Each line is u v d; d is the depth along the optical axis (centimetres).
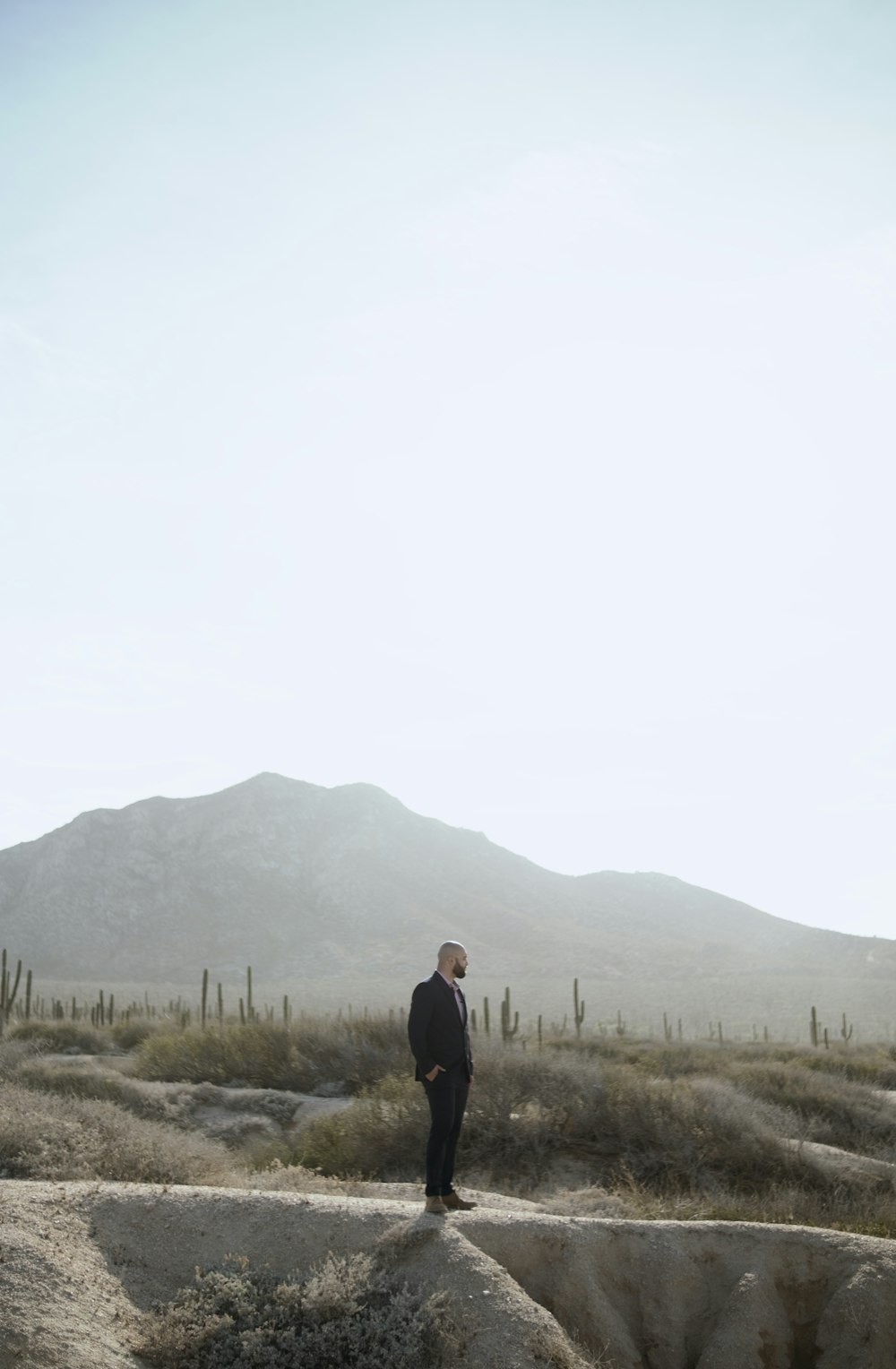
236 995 13188
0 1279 688
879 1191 1524
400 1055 2416
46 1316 672
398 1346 704
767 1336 845
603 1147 1642
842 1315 851
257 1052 2650
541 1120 1672
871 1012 9769
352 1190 1202
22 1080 2100
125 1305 732
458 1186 1478
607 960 16288
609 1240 876
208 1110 2100
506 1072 1766
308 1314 732
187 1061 2697
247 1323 725
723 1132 1634
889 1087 3052
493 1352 707
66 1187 845
